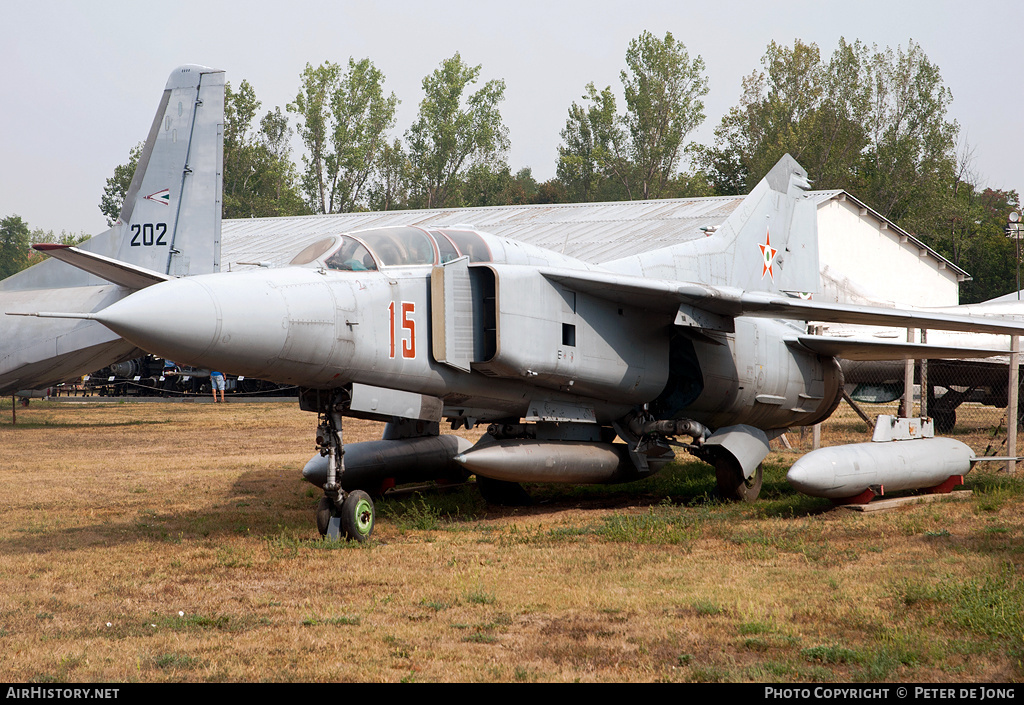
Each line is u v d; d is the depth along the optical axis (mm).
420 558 9766
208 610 7629
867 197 74062
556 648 6531
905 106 72938
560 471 13102
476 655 6391
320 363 10570
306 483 16031
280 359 10211
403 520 12195
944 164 74188
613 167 89000
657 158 83625
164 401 36719
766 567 9094
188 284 9773
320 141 84250
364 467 13344
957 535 10328
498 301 11617
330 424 11188
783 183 18688
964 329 14203
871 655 6223
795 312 13344
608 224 40406
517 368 11898
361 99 84125
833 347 16047
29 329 25297
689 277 16141
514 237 40031
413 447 14344
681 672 6020
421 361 11625
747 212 17734
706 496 13922
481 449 12383
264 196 88188
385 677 5945
